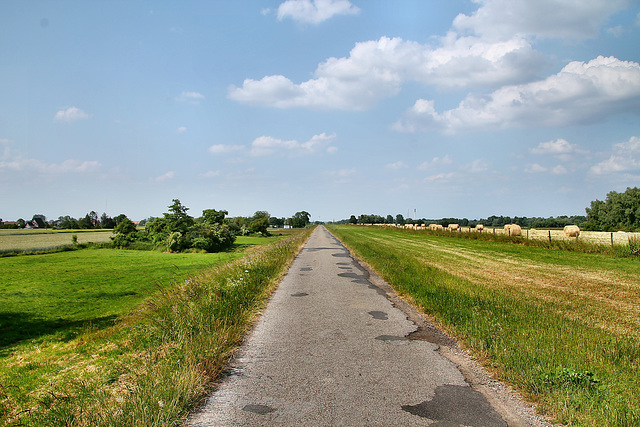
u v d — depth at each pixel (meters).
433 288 11.05
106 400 4.61
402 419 4.12
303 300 10.58
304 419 4.13
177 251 36.22
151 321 8.31
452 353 6.29
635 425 3.75
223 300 8.79
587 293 11.29
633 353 5.85
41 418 4.50
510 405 4.45
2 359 7.79
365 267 18.17
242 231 72.62
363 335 7.30
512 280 13.50
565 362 5.32
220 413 4.29
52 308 12.69
